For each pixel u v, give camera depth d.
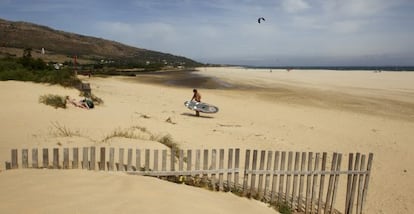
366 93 33.72
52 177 4.85
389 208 7.51
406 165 10.73
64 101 14.74
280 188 6.50
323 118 19.22
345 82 50.09
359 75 75.31
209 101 25.16
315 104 25.48
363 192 6.96
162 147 8.55
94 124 11.45
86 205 3.92
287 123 17.19
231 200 5.79
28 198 3.99
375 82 49.66
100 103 17.34
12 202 3.85
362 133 15.45
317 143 13.11
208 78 60.94
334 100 28.05
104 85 35.16
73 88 22.19
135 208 4.01
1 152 7.04
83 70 66.25
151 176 6.04
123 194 4.39
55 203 3.89
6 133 8.88
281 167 6.46
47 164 5.87
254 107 22.83
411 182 9.18
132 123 12.57
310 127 16.34
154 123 13.45
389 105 25.50
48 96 15.16
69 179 4.79
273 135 13.95
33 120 11.06
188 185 6.03
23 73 23.81
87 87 18.58
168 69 114.75
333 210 6.86
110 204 4.03
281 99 28.23
